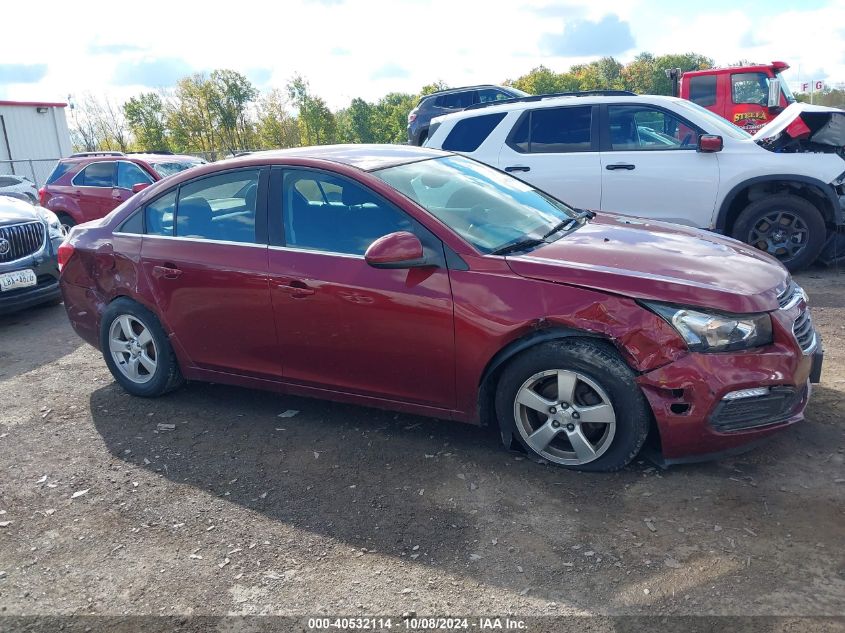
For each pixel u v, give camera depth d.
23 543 3.17
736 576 2.61
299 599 2.68
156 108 55.41
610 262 3.39
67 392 5.03
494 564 2.79
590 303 3.21
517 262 3.39
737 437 3.18
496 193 4.23
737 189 6.88
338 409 4.41
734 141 6.99
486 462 3.60
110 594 2.78
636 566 2.71
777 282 3.37
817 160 6.71
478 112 8.00
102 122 56.09
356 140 89.81
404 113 89.88
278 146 55.03
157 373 4.60
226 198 4.21
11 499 3.56
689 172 7.01
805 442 3.56
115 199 11.17
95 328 4.84
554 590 2.62
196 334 4.34
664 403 3.14
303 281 3.80
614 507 3.11
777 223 7.01
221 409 4.54
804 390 3.38
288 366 4.05
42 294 7.16
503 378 3.48
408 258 3.39
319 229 3.87
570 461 3.43
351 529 3.11
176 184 4.46
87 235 4.82
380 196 3.72
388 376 3.73
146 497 3.50
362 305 3.65
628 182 7.23
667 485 3.25
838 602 2.44
